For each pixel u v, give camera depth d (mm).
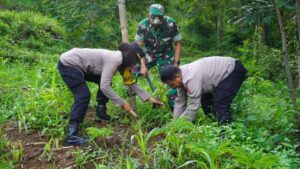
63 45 13203
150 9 5383
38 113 4887
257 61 9094
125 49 4422
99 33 13125
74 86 4434
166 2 16297
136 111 5023
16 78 6672
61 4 13328
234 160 3678
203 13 14148
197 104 4426
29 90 5988
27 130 4680
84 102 4410
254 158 3645
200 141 3945
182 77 4434
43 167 3988
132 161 3785
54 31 13844
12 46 11008
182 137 4008
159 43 5578
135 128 4648
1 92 5789
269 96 5926
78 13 12477
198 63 4559
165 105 5141
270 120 4852
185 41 16516
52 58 10336
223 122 4551
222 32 14961
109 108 5242
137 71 5430
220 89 4570
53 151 4219
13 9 15812
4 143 4320
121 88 5691
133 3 13398
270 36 11672
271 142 4301
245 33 12133
